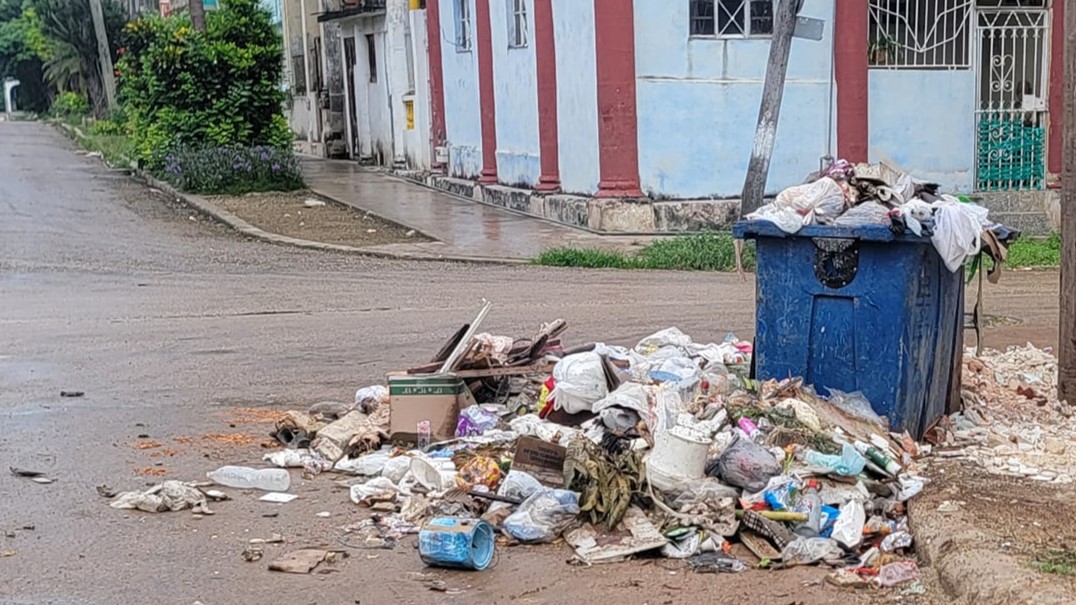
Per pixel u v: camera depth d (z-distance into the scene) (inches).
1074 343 280.7
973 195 770.8
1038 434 261.1
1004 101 777.6
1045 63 774.5
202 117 1007.6
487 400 287.7
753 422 241.0
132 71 1092.5
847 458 222.1
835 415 244.5
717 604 188.7
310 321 459.5
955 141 766.5
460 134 977.5
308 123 1413.6
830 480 222.5
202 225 797.9
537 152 826.8
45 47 2288.4
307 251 685.9
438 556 204.7
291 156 989.8
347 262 642.8
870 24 743.1
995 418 275.3
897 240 244.2
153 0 2180.1
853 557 205.8
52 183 1048.2
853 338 253.1
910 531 208.5
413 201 904.9
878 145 753.6
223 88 1013.8
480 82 906.7
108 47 1852.9
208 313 483.8
